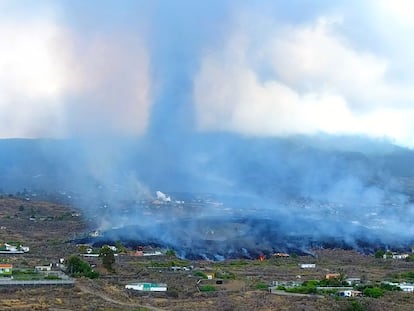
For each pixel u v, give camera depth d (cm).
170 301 17975
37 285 18675
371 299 18612
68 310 15250
